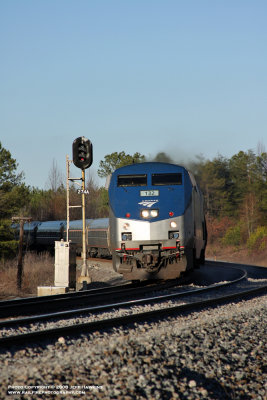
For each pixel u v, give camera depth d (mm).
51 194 198500
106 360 17328
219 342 22625
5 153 115438
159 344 20547
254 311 30891
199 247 53688
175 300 37156
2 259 98812
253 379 18922
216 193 198375
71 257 49438
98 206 194375
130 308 32562
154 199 45250
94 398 14453
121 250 44906
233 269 75562
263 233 157125
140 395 15086
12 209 113125
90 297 38469
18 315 31141
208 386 17156
